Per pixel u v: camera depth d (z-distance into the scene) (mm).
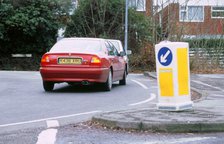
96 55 13633
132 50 33531
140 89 15219
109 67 14312
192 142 6879
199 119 8023
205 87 16266
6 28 32312
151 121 7809
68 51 13719
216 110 9352
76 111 9977
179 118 8141
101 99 12203
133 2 36406
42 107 10602
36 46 33750
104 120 8164
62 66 13562
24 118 9078
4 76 19906
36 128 8008
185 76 9148
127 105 10977
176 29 28875
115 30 34812
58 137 7238
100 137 7242
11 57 33719
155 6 30219
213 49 29656
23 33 32719
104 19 34562
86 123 8445
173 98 8984
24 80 17859
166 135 7430
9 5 31844
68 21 34781
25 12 32406
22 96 12727
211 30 31375
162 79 9039
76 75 13570
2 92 13656
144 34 33281
